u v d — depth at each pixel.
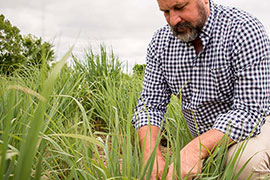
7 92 1.07
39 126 0.50
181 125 1.77
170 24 1.37
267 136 1.34
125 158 0.98
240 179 1.31
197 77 1.47
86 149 1.09
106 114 2.18
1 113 1.15
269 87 1.36
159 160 1.22
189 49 1.46
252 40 1.30
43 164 1.17
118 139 1.17
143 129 1.43
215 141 1.24
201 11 1.31
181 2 1.27
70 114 1.90
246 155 1.28
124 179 0.87
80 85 2.55
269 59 1.36
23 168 0.51
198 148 1.21
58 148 1.03
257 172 1.26
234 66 1.36
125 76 3.41
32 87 1.79
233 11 1.39
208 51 1.41
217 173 1.15
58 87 2.14
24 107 1.21
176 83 1.57
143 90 1.66
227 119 1.28
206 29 1.37
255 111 1.30
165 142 2.19
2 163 0.51
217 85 1.42
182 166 1.12
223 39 1.37
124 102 2.40
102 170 0.91
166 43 1.55
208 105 1.48
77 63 3.27
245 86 1.31
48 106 1.52
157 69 1.61
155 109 1.59
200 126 1.55
